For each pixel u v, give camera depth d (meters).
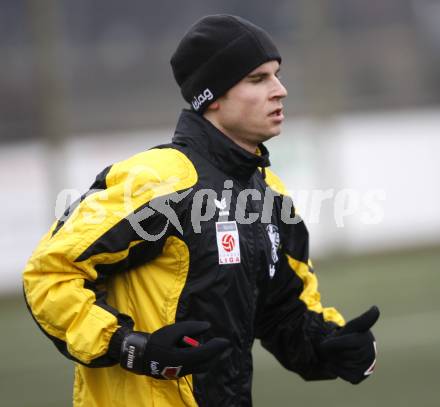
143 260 9.53
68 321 9.08
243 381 10.07
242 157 9.84
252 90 9.92
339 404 19.59
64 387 22.25
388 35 45.22
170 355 8.88
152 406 9.54
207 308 9.55
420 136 41.06
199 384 9.64
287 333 11.17
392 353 23.91
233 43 9.88
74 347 9.07
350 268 37.34
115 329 9.08
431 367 22.22
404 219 40.38
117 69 42.75
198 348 8.95
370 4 45.59
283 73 42.47
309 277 11.30
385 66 44.81
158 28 43.62
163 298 9.53
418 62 45.06
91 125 41.75
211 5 44.06
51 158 38.72
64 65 42.34
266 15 43.97
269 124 10.02
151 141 41.66
